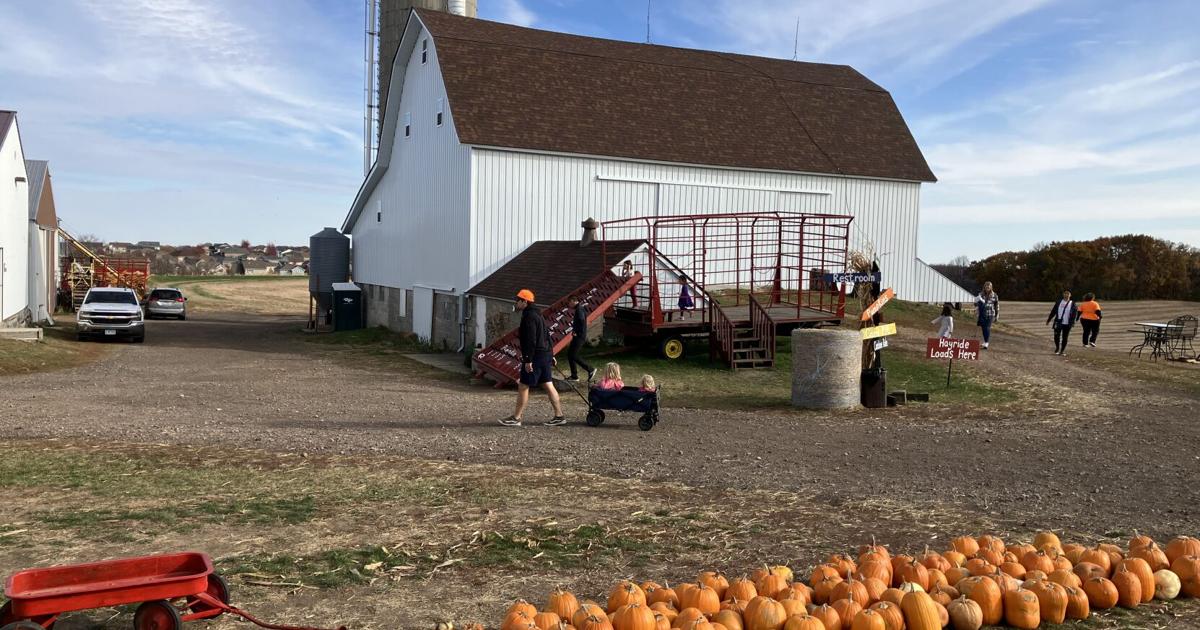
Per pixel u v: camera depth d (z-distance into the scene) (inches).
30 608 177.5
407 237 1322.6
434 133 1187.3
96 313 1168.8
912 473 377.7
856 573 218.1
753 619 189.9
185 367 888.9
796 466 393.4
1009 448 438.0
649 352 906.7
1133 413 562.6
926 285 1376.7
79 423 502.3
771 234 1223.5
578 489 342.6
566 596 194.1
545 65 1203.2
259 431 487.5
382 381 786.8
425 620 203.9
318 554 252.7
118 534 271.1
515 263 1059.3
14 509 302.5
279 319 1941.4
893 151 1348.4
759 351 857.5
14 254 1175.0
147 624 188.9
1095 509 313.4
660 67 1302.9
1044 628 203.2
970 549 240.2
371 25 1766.7
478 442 457.1
